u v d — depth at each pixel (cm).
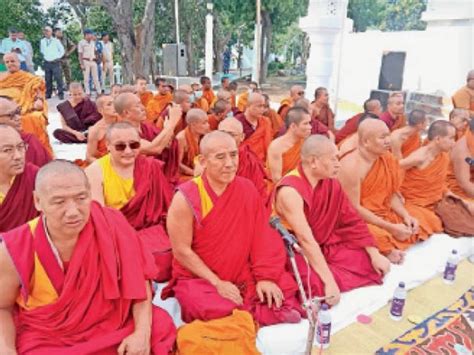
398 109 627
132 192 417
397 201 455
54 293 249
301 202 360
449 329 333
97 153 595
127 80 1998
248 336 288
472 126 468
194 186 328
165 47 1889
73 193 233
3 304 250
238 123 498
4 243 242
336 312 346
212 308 305
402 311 344
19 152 341
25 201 352
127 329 266
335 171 359
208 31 1745
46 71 1582
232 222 325
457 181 520
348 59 1360
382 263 380
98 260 256
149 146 541
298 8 2594
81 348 250
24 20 2272
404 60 1014
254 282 341
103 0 1891
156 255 376
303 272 348
